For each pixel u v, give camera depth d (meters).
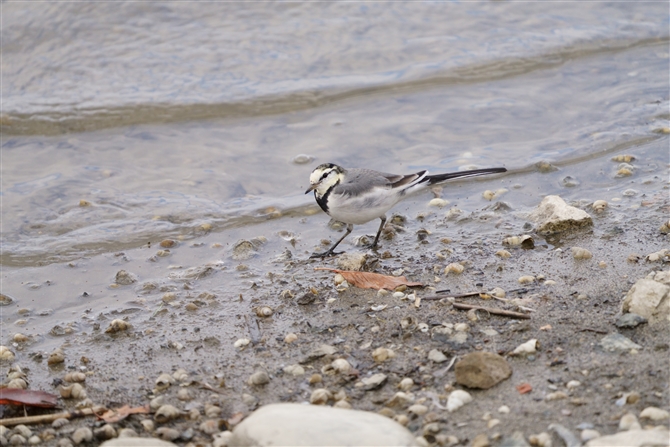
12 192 14.30
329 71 18.12
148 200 14.12
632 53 18.52
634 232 11.69
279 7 19.77
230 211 13.77
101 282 11.73
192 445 7.43
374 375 8.31
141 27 18.95
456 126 16.17
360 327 9.56
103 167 15.19
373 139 15.84
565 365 8.00
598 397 7.36
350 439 6.37
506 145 15.38
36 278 11.88
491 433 7.01
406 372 8.39
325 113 16.80
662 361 7.81
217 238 12.98
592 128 15.70
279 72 18.08
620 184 13.62
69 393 8.61
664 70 17.69
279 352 9.21
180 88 17.52
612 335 8.41
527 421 7.12
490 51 18.67
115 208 13.88
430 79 17.78
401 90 17.48
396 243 12.30
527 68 18.08
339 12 19.78
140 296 11.20
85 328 10.38
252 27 19.27
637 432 6.29
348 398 8.00
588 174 14.12
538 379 7.81
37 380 9.12
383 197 11.54
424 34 19.25
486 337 8.88
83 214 13.69
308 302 10.41
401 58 18.50
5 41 18.45
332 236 12.94
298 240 12.82
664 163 14.22
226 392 8.45
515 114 16.45
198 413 8.01
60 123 16.39
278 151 15.62
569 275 10.41
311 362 8.89
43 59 18.16
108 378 9.00
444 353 8.66
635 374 7.64
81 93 17.34
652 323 8.52
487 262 11.16
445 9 20.00
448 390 7.91
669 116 15.82
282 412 6.80
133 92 17.38
